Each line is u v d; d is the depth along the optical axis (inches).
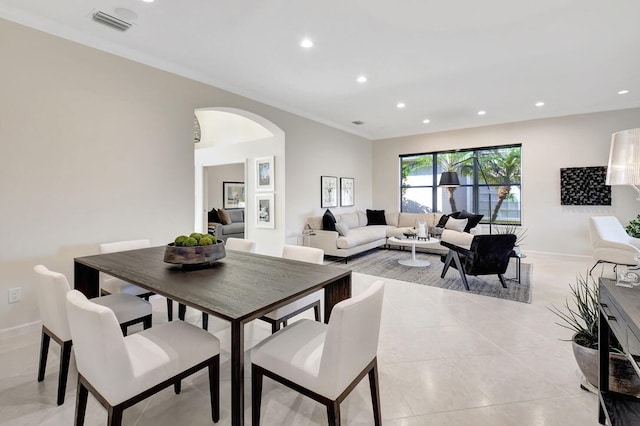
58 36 114.0
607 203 217.8
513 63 145.9
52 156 113.1
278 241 226.5
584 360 74.8
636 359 45.0
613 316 56.5
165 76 145.8
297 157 231.5
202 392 76.7
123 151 131.8
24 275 107.8
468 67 150.4
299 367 55.7
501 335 107.3
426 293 152.5
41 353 79.7
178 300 59.2
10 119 104.3
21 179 106.8
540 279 174.7
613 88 179.9
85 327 51.4
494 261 153.7
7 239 104.5
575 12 105.6
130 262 87.7
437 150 288.2
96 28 115.8
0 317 103.8
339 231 228.7
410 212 308.8
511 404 72.3
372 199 326.6
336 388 51.8
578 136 227.5
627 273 67.8
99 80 124.5
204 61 143.5
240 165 388.2
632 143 60.8
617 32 118.5
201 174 282.0
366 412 69.6
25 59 107.0
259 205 237.9
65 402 72.6
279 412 69.4
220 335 108.3
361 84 172.4
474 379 82.1
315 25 114.0
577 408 70.7
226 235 315.9
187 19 110.1
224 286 65.8
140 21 111.3
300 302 93.3
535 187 243.4
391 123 263.9
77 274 92.0
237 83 170.7
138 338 63.4
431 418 67.9
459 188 281.6
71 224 117.9
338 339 50.8
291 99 199.0
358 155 303.3
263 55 137.5
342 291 78.0
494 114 236.1
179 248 79.1
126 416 67.7
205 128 276.2
